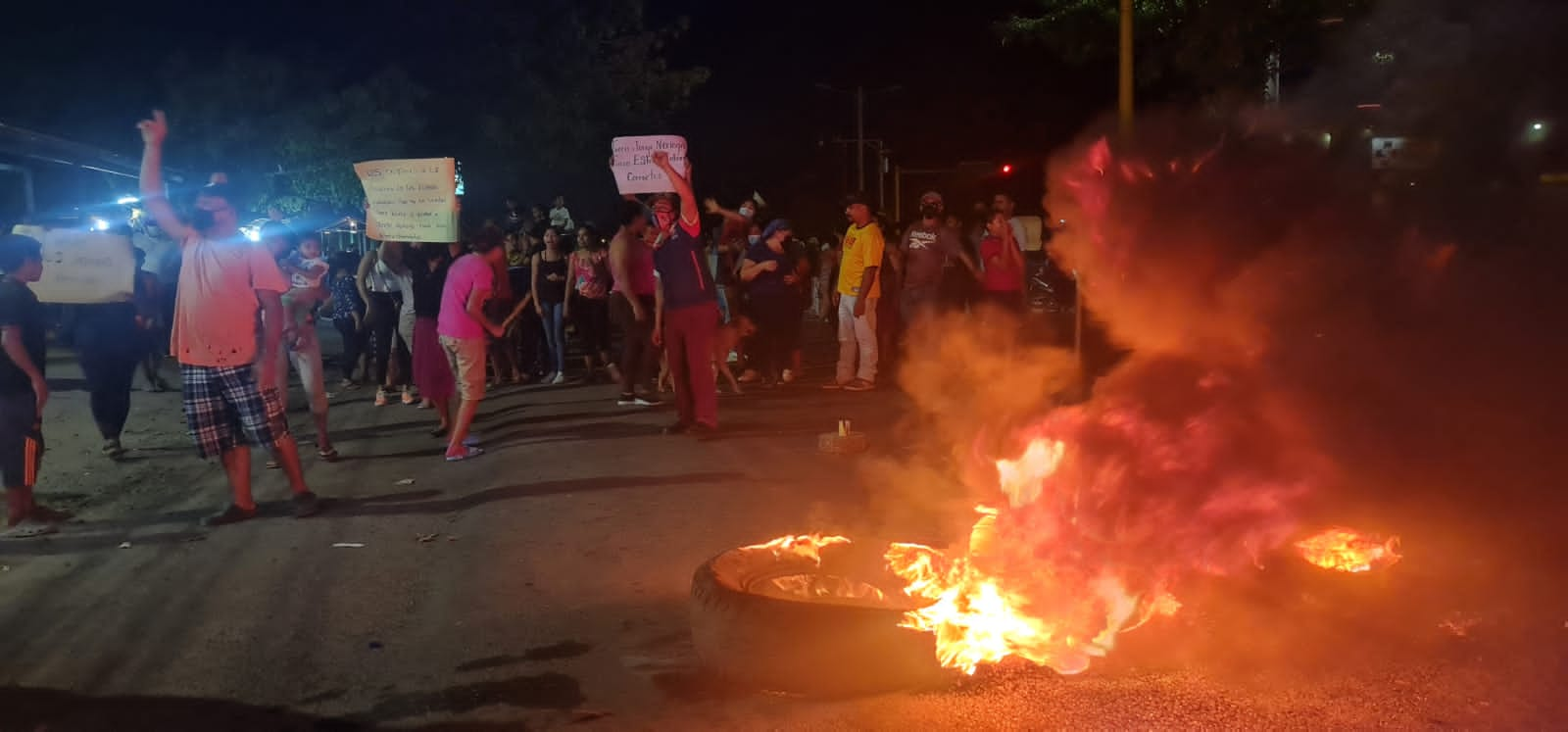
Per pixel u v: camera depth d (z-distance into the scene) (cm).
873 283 1380
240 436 836
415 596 657
